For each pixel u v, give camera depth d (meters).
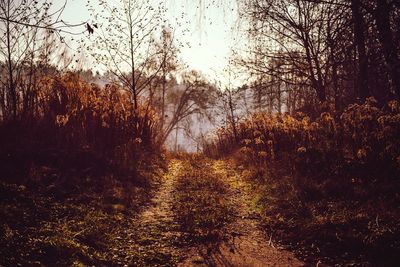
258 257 6.18
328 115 11.70
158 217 8.38
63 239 5.76
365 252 5.92
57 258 5.31
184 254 6.30
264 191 10.27
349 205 7.86
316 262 5.89
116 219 7.72
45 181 8.97
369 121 10.07
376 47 9.95
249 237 7.20
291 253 6.36
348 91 13.92
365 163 9.37
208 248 6.49
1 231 5.57
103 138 13.22
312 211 7.89
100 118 13.45
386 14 9.29
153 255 6.12
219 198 10.09
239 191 11.37
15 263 4.85
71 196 8.51
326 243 6.38
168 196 10.77
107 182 10.27
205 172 14.95
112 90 17.00
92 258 5.57
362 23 9.73
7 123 11.26
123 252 6.13
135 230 7.35
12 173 8.74
